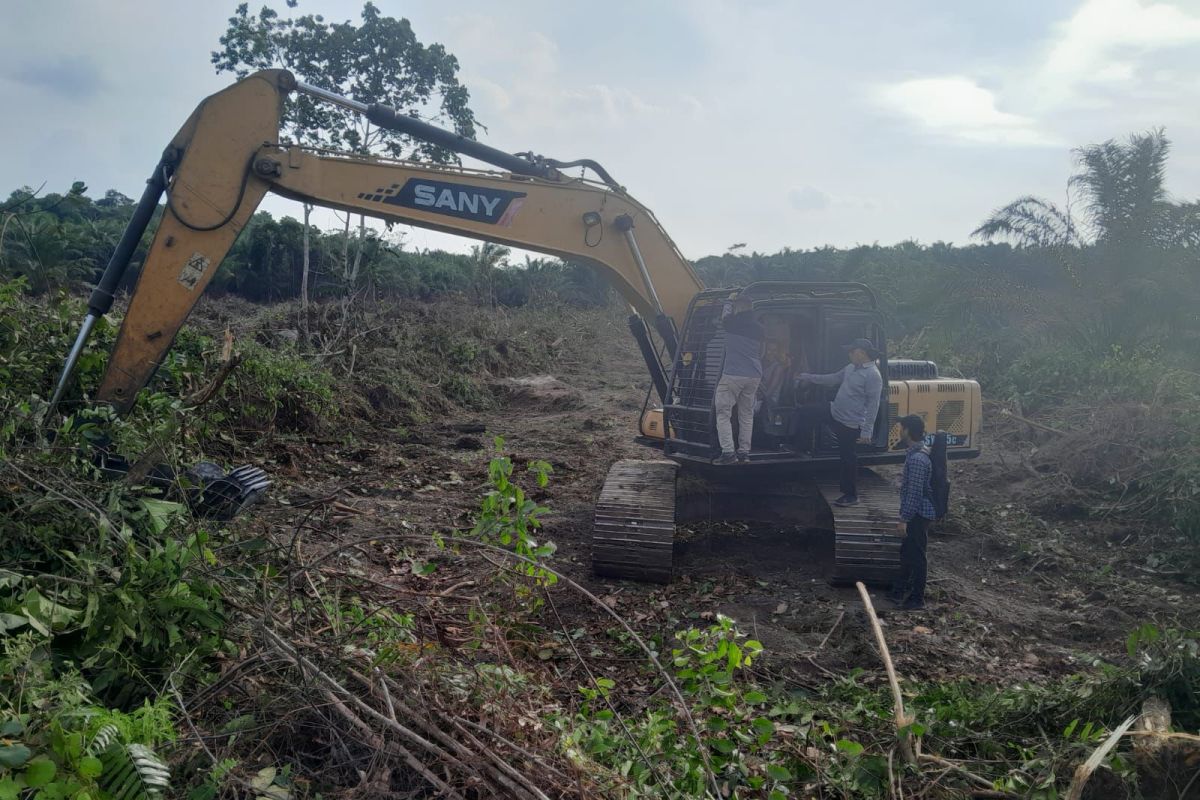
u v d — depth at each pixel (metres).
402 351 16.45
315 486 9.49
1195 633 4.45
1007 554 8.62
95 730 2.88
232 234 6.73
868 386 7.39
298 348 14.52
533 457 12.01
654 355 8.97
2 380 6.16
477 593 6.29
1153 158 16.61
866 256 25.52
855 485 7.61
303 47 22.62
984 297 17.28
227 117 6.80
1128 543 8.98
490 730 3.53
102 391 6.35
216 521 5.54
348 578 5.32
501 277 33.34
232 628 4.07
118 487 4.65
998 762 4.07
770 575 7.62
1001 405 14.91
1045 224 17.25
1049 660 6.02
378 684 3.63
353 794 3.13
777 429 7.91
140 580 3.80
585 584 7.16
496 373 19.91
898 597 7.04
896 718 4.09
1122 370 14.22
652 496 7.57
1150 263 16.36
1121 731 3.55
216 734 3.34
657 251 8.44
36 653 3.32
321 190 7.14
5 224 8.87
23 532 4.01
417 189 7.53
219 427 10.10
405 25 23.16
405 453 11.74
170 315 6.54
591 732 3.89
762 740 3.75
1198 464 9.12
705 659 3.87
